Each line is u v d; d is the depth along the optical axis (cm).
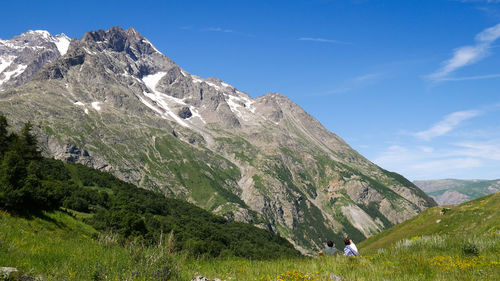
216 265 1509
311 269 1340
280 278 1140
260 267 1463
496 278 1115
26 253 1252
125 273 1063
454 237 2036
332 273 1222
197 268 1371
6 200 3853
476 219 5175
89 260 1228
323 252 1783
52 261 1203
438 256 1584
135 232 6838
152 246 1314
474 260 1442
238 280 1178
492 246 1711
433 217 6162
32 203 4372
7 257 1160
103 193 12212
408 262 1362
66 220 4784
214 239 9956
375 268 1289
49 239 1741
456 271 1215
